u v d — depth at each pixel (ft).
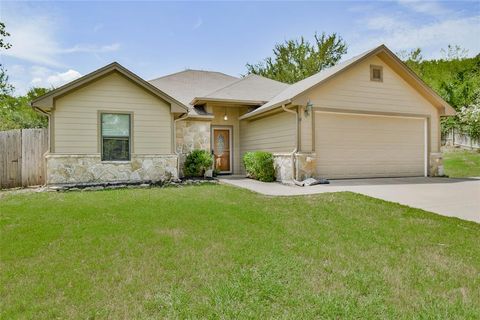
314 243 14.87
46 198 26.84
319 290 10.17
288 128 40.60
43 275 11.33
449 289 10.36
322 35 101.50
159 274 11.37
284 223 18.48
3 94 70.95
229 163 51.75
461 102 73.26
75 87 34.60
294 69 102.63
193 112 45.73
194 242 14.89
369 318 8.59
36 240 15.30
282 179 39.27
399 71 43.52
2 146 35.86
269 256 13.06
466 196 27.89
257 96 48.85
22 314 8.80
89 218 19.61
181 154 44.11
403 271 11.73
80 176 35.22
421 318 8.59
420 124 46.16
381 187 33.63
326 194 28.17
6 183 35.91
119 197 26.99
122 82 37.06
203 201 25.04
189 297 9.66
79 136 35.42
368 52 40.91
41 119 70.33
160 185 35.45
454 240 15.51
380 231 16.96
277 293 9.91
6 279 11.00
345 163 41.50
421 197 27.37
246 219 19.30
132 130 37.37
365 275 11.30
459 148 72.38
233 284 10.50
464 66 100.89
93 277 11.17
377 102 42.60
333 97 40.16
